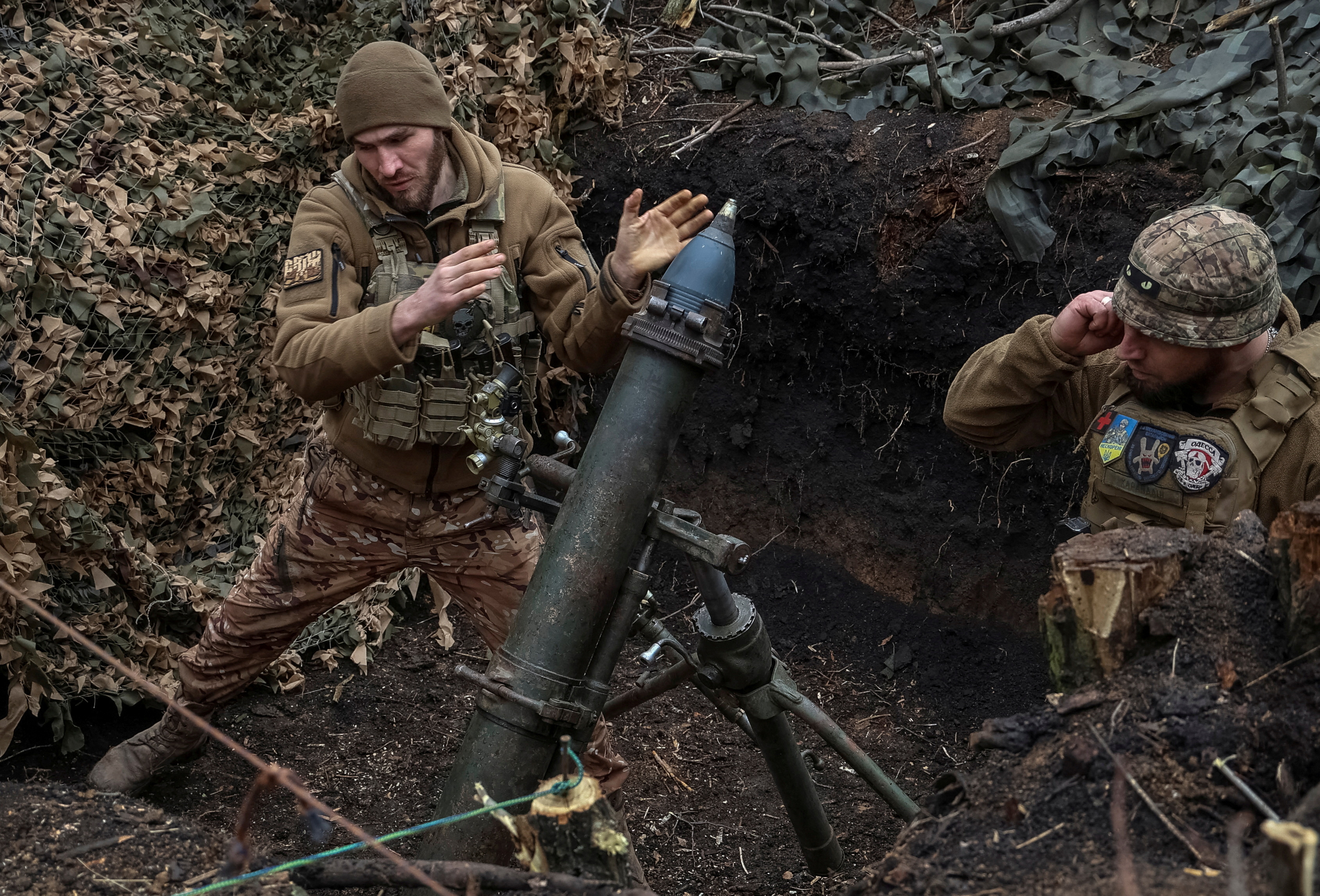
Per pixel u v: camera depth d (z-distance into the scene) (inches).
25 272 109.1
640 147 155.8
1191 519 76.9
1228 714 53.6
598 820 59.7
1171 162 123.2
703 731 136.9
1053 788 53.1
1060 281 127.2
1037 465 134.4
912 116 140.3
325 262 86.6
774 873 112.9
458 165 89.7
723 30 163.6
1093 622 58.0
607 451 73.0
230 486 137.7
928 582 144.9
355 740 130.0
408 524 94.2
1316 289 110.0
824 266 142.0
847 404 148.8
